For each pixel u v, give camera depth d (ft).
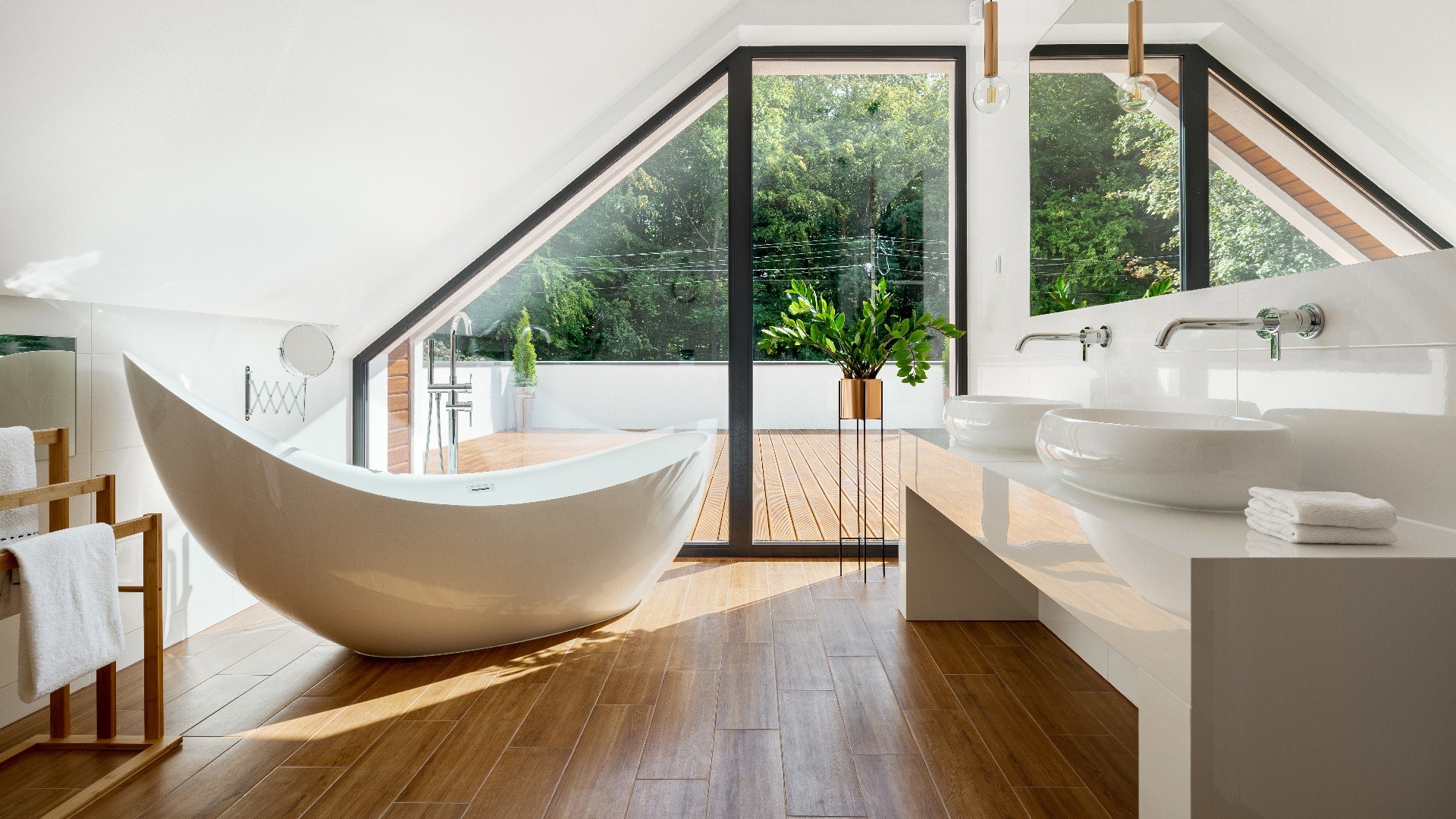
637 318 13.11
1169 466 5.05
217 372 9.89
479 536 8.27
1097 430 5.45
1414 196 4.75
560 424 13.12
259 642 9.30
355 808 5.75
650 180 13.06
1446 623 4.04
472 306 13.05
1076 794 5.89
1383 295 5.00
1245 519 4.96
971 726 7.01
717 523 13.15
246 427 9.17
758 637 9.33
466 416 12.96
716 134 13.01
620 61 10.98
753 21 12.01
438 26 7.97
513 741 6.77
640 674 8.21
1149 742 4.50
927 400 13.14
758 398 13.05
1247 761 4.04
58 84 5.60
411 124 9.02
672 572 12.23
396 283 12.05
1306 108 5.65
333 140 8.33
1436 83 4.59
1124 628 4.72
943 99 13.04
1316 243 5.56
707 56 12.29
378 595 8.09
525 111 10.40
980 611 10.02
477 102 9.52
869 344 12.09
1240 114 6.38
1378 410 5.06
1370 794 4.07
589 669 8.36
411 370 12.98
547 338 13.08
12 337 7.24
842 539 13.06
